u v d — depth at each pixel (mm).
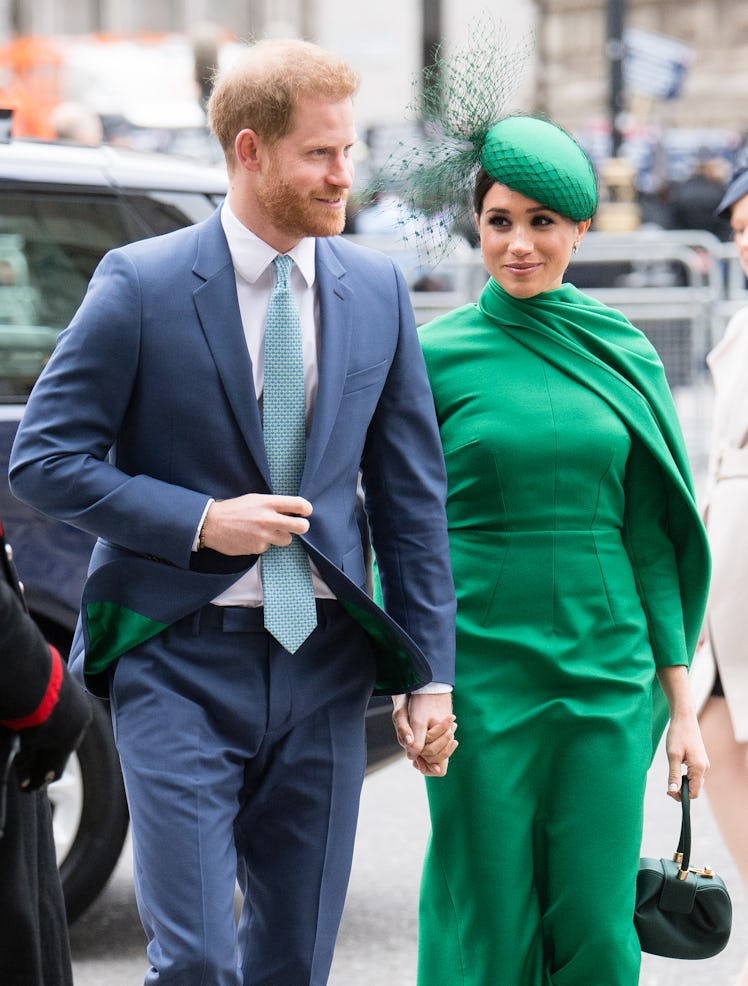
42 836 4012
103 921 7258
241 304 4527
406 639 4559
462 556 5023
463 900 5023
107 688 4691
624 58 29547
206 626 4500
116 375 4453
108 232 7152
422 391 4758
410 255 15797
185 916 4336
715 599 5879
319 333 4582
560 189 4945
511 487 4973
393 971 6812
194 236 4547
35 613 6824
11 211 7094
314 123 4367
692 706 5188
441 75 5113
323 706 4613
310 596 4520
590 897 4969
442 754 4754
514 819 4973
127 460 4547
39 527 6836
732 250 16719
